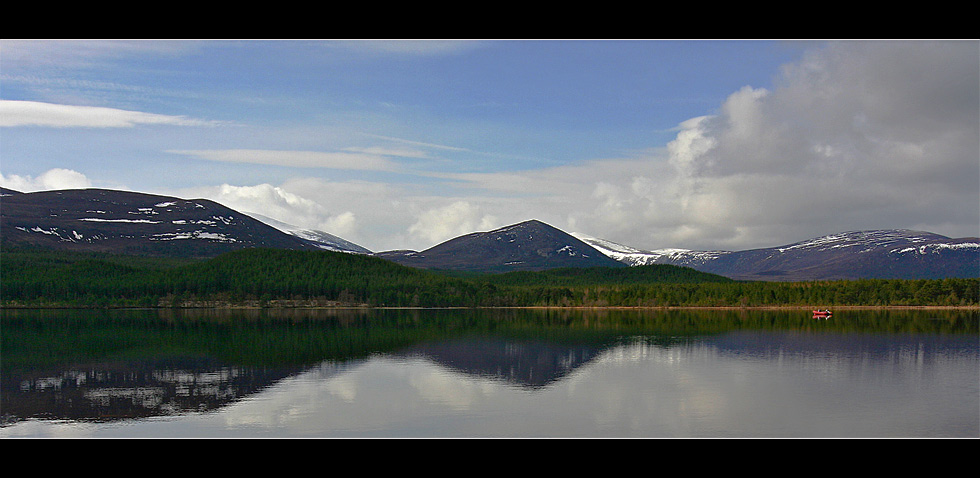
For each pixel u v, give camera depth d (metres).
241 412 80.94
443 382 99.19
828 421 76.69
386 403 85.25
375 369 111.94
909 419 77.62
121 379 102.81
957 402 85.62
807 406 83.44
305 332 180.00
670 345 146.62
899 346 142.62
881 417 78.56
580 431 72.75
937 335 166.88
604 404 84.50
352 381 100.25
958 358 123.88
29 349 140.00
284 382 99.62
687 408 82.56
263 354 132.00
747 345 145.50
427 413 80.19
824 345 145.38
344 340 159.00
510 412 80.56
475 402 85.62
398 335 171.88
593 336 167.62
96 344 148.88
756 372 107.81
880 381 99.81
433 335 172.00
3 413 81.25
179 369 112.56
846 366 114.56
